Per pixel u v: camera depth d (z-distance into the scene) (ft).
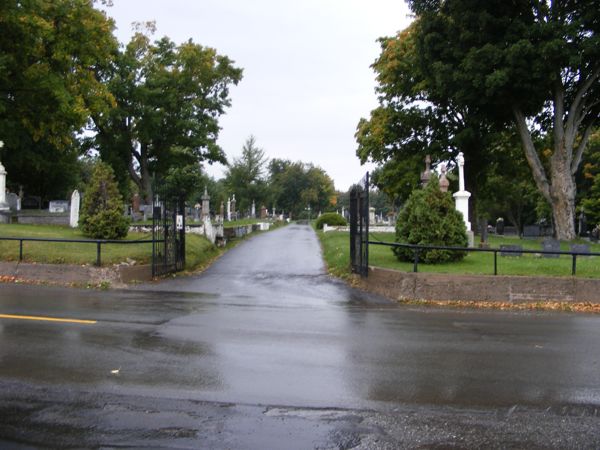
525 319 32.27
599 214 142.61
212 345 24.13
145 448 13.71
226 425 15.19
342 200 413.59
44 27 69.77
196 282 47.50
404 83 111.04
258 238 111.86
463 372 20.65
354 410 16.47
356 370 20.68
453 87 85.66
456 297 37.99
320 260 66.95
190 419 15.56
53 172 161.58
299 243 96.84
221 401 17.02
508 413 16.44
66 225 91.56
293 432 14.78
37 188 169.99
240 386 18.48
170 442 14.07
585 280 37.52
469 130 98.73
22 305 33.60
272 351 23.30
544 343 25.76
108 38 84.23
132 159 152.25
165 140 148.36
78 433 14.52
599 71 81.00
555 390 18.62
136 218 124.57
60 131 85.76
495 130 104.17
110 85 127.75
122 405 16.56
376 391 18.26
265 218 235.81
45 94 77.05
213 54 147.43
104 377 19.24
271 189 239.30
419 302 38.04
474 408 16.81
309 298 39.47
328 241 91.91
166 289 43.01
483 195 146.72
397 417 15.98
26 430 14.69
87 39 77.30
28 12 67.41
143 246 56.49
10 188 168.25
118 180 147.43
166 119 145.38
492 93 78.02
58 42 73.92
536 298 37.60
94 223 63.31
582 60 76.23
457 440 14.46
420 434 14.80
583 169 161.27
